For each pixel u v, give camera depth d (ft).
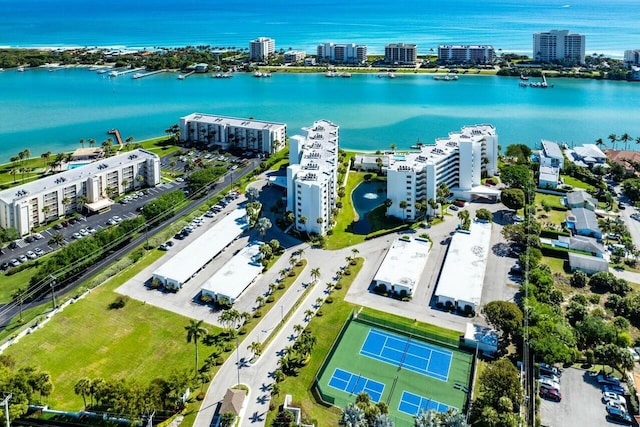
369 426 416.05
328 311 594.65
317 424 440.45
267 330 562.66
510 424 410.52
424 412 408.26
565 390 471.62
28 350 531.91
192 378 476.95
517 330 514.27
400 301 613.52
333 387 485.15
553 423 435.94
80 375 497.46
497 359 514.27
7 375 462.60
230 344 535.60
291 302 611.06
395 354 527.81
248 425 439.22
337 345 540.52
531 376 485.97
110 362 515.50
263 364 512.63
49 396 472.44
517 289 628.28
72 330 563.48
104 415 449.06
